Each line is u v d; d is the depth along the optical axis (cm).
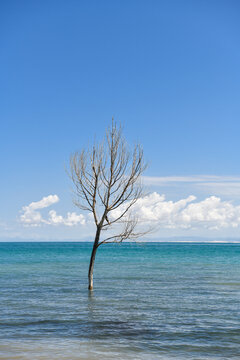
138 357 1201
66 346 1305
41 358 1170
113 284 2994
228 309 1997
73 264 5359
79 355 1208
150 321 1703
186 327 1597
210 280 3325
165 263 5706
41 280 3228
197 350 1283
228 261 6309
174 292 2591
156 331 1527
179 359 1186
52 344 1326
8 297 2305
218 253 10538
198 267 4872
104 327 1582
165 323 1666
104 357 1194
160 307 2038
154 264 5469
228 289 2753
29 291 2561
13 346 1295
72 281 3170
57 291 2570
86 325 1612
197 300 2270
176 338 1428
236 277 3594
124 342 1366
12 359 1157
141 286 2886
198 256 8400
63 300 2212
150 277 3559
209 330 1546
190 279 3403
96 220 2339
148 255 8900
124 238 2302
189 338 1429
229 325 1634
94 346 1311
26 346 1298
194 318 1772
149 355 1223
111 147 2311
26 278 3391
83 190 2322
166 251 12381
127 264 5447
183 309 1988
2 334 1453
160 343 1361
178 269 4531
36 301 2172
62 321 1678
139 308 2003
